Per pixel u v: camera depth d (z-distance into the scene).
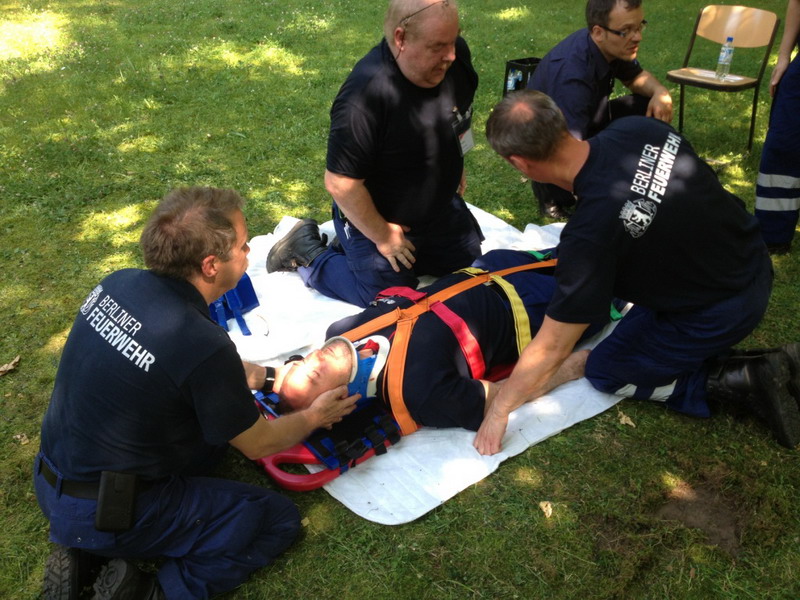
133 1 9.81
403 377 2.66
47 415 2.11
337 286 3.57
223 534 2.16
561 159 2.20
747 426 2.82
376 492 2.56
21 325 3.49
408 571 2.31
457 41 3.16
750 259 2.54
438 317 2.81
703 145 5.28
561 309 2.27
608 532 2.43
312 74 6.90
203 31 8.28
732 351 2.86
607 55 3.95
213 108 6.06
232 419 2.02
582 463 2.69
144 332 1.94
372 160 3.10
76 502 2.00
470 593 2.24
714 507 2.52
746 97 6.23
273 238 4.14
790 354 2.63
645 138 2.27
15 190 4.68
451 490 2.56
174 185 4.82
